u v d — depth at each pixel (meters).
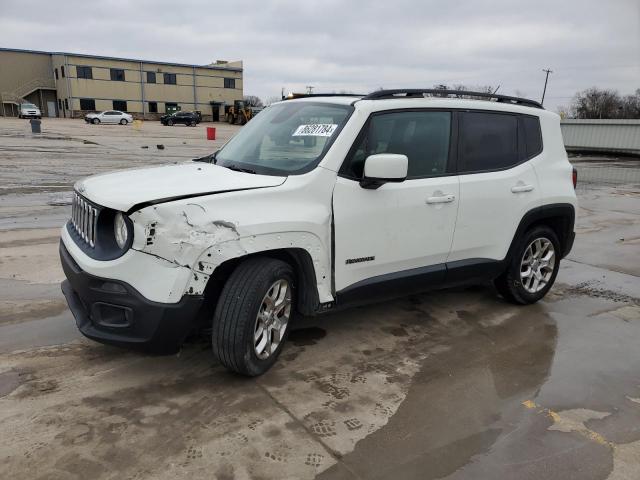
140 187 3.17
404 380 3.58
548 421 3.17
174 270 2.94
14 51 68.69
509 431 3.05
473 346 4.18
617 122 26.91
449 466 2.72
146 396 3.19
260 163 3.78
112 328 3.06
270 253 3.41
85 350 3.73
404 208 3.90
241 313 3.16
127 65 70.38
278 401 3.22
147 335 2.99
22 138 26.62
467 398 3.39
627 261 7.02
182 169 3.79
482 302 5.19
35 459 2.58
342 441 2.87
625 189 14.75
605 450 2.91
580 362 3.98
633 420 3.22
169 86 74.25
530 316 4.88
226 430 2.90
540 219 4.93
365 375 3.62
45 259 5.78
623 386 3.63
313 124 3.87
